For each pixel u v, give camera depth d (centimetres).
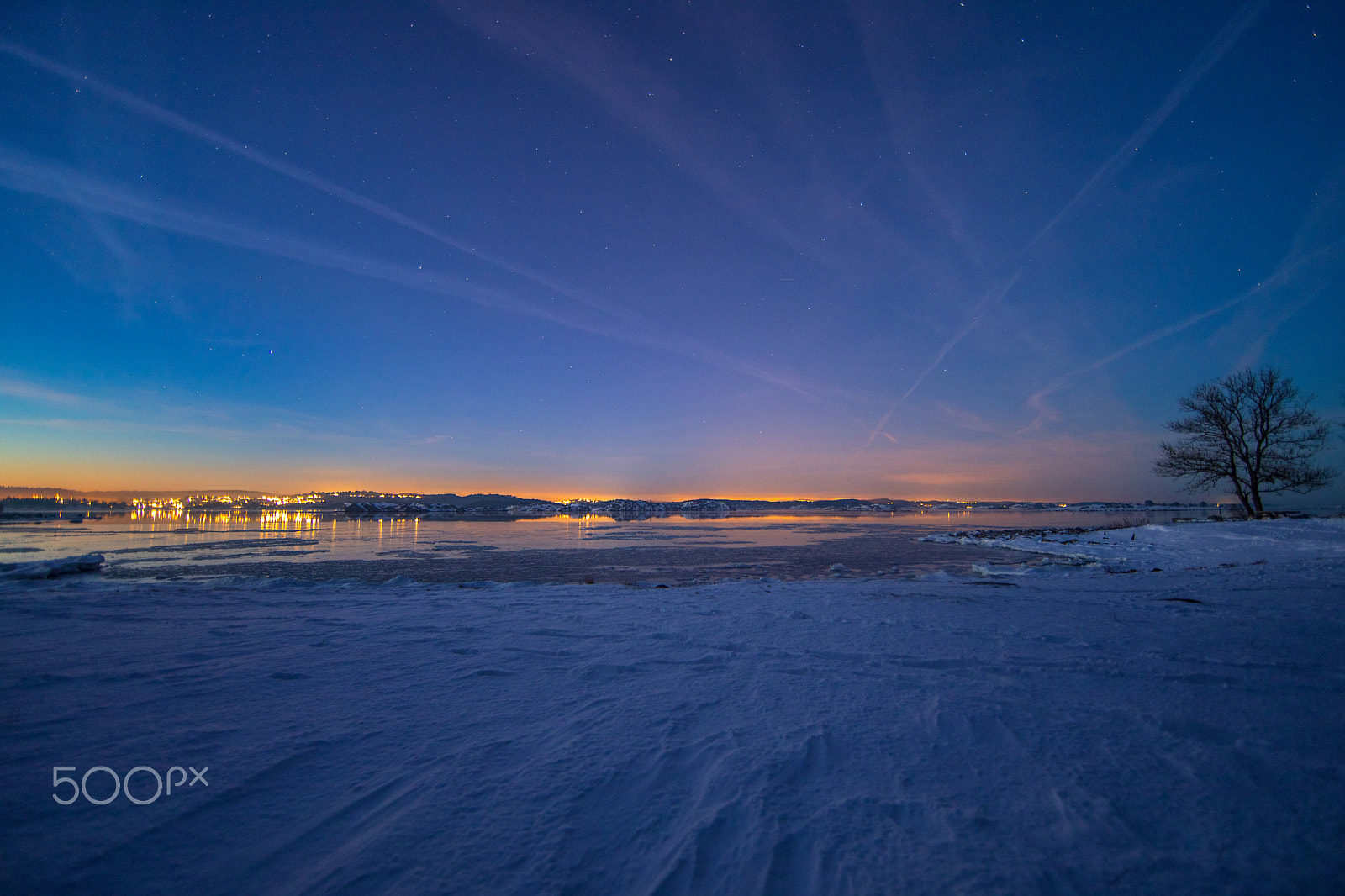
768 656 554
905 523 8025
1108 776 296
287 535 5288
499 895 225
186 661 564
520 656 571
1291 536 1891
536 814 280
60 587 1355
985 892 214
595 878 234
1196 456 3162
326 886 231
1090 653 532
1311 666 468
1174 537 2334
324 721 402
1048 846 241
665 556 3002
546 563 2655
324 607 914
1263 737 333
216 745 363
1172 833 246
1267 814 256
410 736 374
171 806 290
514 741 364
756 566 2453
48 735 379
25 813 282
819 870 231
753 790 292
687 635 654
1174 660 498
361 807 291
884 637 624
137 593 1140
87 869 240
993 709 391
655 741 356
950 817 263
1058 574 1639
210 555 3130
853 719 383
